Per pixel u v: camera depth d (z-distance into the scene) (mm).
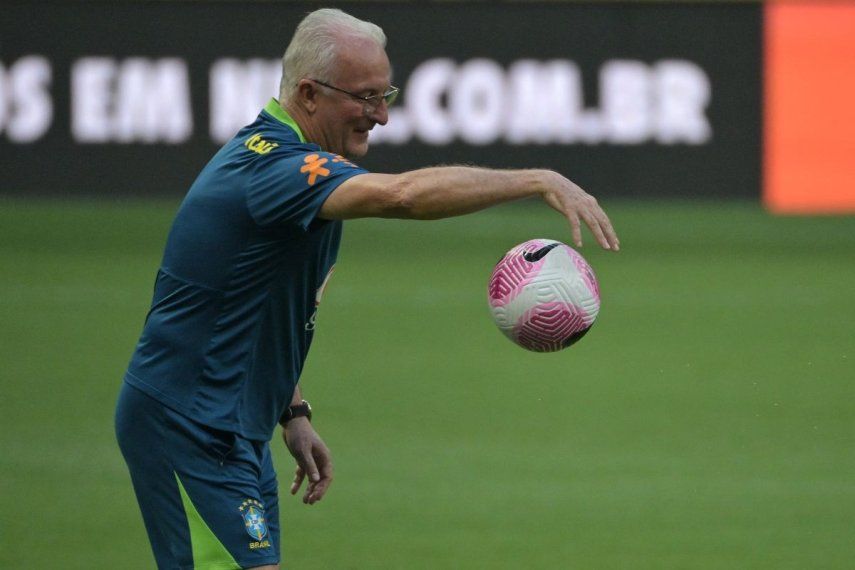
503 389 37469
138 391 15359
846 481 28922
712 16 69438
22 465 29391
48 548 23828
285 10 68812
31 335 43188
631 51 69375
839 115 69938
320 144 15531
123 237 61688
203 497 15148
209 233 14961
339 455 30734
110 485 28031
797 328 46000
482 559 23672
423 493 27922
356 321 46562
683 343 43719
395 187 13961
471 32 69000
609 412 35062
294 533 25188
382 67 15328
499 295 16094
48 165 69625
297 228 14672
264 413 15750
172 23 68812
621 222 66625
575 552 24062
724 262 58469
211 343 15156
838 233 65250
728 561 23578
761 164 70188
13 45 68875
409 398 36281
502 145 69500
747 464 30281
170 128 69250
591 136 69688
